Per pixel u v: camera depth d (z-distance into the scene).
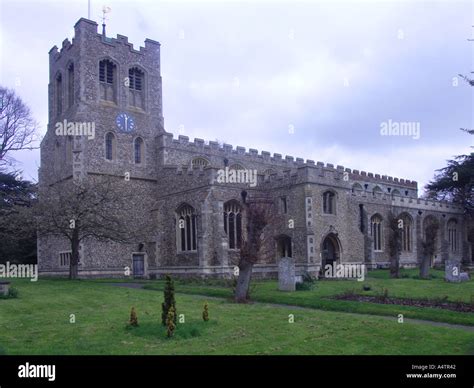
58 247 40.62
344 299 21.62
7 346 12.26
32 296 22.72
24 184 46.06
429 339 12.98
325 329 14.37
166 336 13.08
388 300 21.05
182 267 37.47
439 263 55.34
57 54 44.03
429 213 56.34
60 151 42.44
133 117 41.72
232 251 36.75
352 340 12.95
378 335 13.49
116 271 38.56
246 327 14.65
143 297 22.64
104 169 39.34
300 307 20.00
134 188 40.62
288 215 37.59
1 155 44.06
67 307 19.45
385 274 40.19
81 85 39.19
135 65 42.78
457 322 15.73
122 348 11.96
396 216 50.50
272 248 38.09
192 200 37.22
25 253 46.78
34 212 31.20
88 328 14.58
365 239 47.16
